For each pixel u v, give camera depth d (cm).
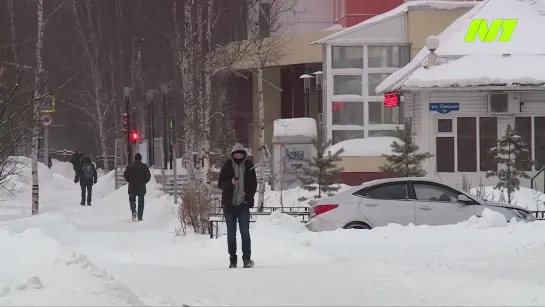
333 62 10256
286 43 11012
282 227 5178
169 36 10412
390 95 9512
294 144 9794
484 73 8525
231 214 4075
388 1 12444
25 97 6788
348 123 10225
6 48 8106
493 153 8450
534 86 8431
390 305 2666
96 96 16150
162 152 10888
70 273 3209
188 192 6325
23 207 8750
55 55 16025
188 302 2736
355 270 3575
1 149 6338
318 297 2864
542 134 8856
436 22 10138
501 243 4447
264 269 3812
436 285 3069
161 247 5350
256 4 9969
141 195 7844
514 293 2817
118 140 14925
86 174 9975
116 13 17712
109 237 6081
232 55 8844
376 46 10250
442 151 8838
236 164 4100
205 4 8819
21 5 13262
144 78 15775
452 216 5184
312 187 7631
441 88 8481
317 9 13350
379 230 4897
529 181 8675
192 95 8994
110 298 2533
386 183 5266
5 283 3005
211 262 4416
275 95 13888
